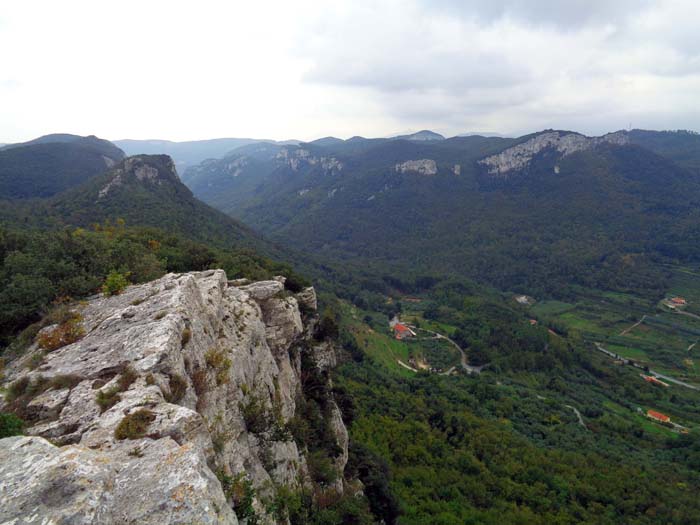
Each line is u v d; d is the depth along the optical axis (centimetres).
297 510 1847
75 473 685
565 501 5122
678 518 4950
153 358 1182
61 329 1510
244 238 16388
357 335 11625
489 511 4475
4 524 577
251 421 1697
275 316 2867
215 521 688
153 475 755
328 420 3425
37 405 1073
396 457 5253
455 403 8431
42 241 2438
